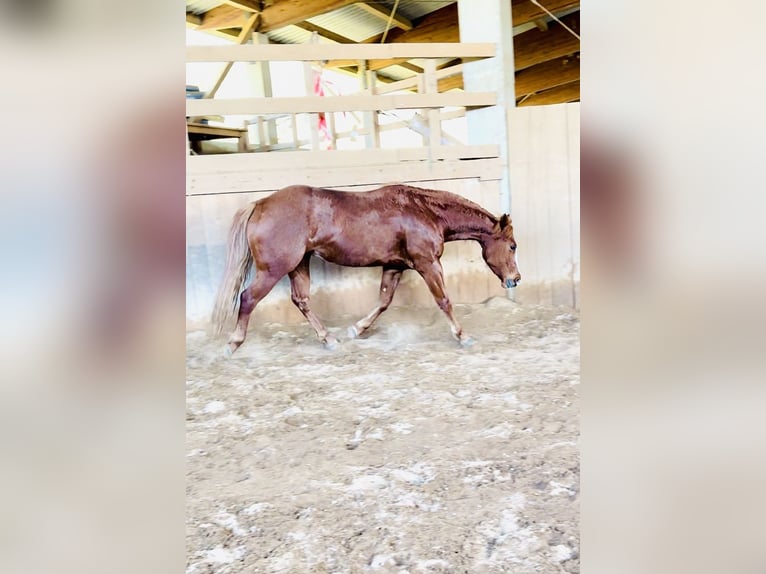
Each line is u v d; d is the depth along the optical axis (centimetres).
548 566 92
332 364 196
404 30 424
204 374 187
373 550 98
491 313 233
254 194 216
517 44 427
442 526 104
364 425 149
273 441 142
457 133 463
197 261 213
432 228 207
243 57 205
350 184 225
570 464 123
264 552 99
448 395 167
